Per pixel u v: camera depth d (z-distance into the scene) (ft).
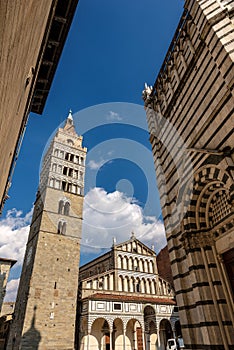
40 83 55.72
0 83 13.05
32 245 173.58
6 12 9.51
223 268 41.04
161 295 191.01
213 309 38.27
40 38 30.76
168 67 62.44
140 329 171.22
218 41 38.65
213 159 39.86
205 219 45.29
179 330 177.68
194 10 46.55
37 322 137.08
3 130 18.58
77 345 148.77
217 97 41.37
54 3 32.76
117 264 185.78
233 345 34.86
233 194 35.42
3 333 177.99
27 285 151.84
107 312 155.53
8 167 39.19
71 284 160.76
